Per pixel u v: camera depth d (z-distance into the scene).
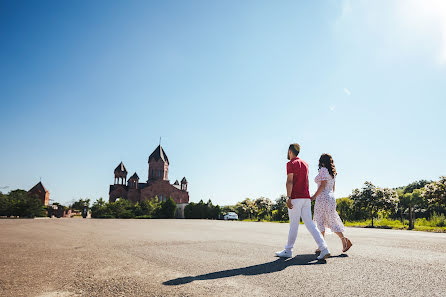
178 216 44.03
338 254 4.19
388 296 2.13
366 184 18.17
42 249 4.79
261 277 2.73
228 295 2.17
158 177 60.88
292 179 4.10
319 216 4.54
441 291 2.25
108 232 8.95
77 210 55.56
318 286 2.40
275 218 29.00
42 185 59.44
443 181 15.08
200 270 3.07
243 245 5.40
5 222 15.94
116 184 60.34
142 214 41.78
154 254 4.21
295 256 4.07
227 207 42.41
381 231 10.59
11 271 3.06
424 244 5.57
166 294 2.21
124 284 2.51
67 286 2.47
